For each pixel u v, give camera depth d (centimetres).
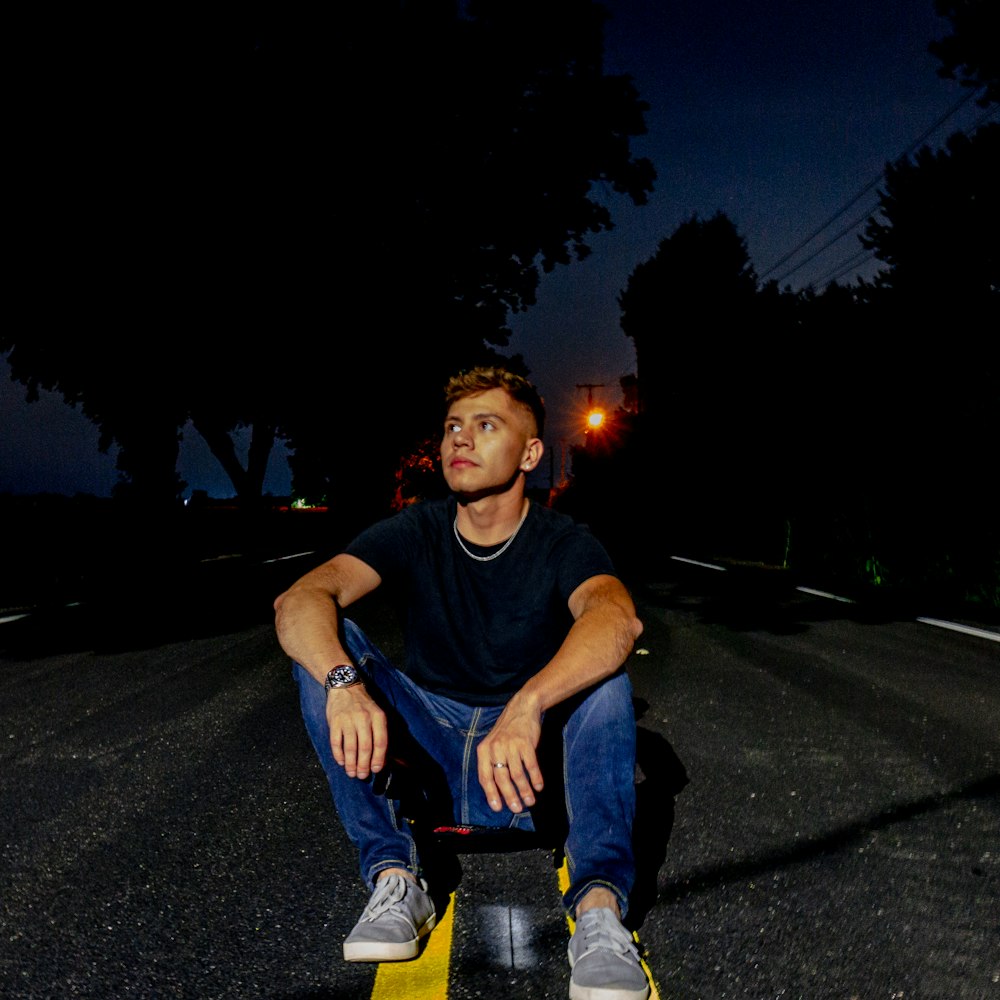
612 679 191
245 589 1070
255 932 199
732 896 211
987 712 402
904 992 168
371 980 177
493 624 216
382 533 223
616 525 3164
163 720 413
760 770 316
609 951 159
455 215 1931
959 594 892
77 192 1479
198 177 1552
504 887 219
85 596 1044
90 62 1405
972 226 1401
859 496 1128
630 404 3375
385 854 189
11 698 476
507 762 168
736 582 1084
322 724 196
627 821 181
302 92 1620
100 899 218
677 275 2633
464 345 2114
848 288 1477
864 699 431
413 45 1708
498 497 214
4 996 173
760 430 1589
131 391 1784
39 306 1608
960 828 255
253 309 1739
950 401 993
